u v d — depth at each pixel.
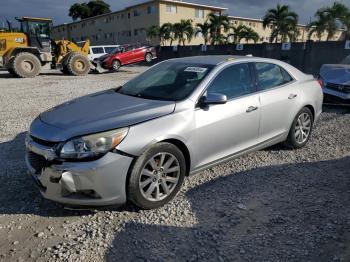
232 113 4.31
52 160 3.32
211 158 4.23
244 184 4.35
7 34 18.39
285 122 5.17
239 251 3.04
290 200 3.93
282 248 3.07
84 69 20.48
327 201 3.88
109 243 3.16
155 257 2.98
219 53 25.81
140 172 3.51
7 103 10.12
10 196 4.02
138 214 3.64
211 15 44.94
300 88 5.41
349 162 5.05
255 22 62.75
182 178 3.93
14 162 5.08
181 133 3.78
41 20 19.36
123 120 3.52
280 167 4.88
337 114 8.16
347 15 36.22
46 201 3.90
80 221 3.52
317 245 3.10
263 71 4.97
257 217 3.59
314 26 37.66
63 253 3.02
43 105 9.79
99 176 3.29
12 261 2.93
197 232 3.33
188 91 4.12
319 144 5.89
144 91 4.45
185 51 28.84
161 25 47.81
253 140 4.73
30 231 3.35
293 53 20.72
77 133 3.34
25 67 18.55
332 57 18.94
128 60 25.52
